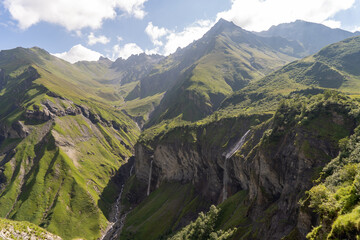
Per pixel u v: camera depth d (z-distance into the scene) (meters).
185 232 114.00
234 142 154.75
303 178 74.81
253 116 158.75
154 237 152.50
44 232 92.19
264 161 95.44
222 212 114.00
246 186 121.69
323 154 76.00
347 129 79.56
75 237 193.62
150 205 192.38
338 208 41.62
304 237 58.12
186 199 176.00
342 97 92.19
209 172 169.25
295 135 87.81
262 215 86.25
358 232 32.31
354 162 58.16
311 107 93.62
